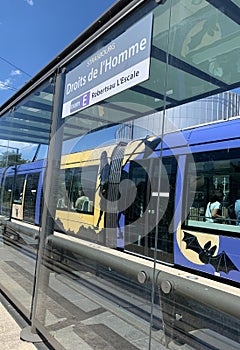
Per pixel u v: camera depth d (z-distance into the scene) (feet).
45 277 10.41
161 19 7.47
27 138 14.21
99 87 8.73
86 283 11.34
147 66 7.72
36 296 9.84
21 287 11.50
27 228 13.92
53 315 9.40
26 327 9.48
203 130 12.84
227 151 12.06
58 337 8.46
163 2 7.00
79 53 9.37
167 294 8.75
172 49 8.14
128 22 7.83
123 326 8.89
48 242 11.01
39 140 12.77
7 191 17.76
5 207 18.17
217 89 10.85
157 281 9.23
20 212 15.42
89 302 10.21
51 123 11.18
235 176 11.76
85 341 8.29
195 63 9.18
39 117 12.55
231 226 11.55
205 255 11.69
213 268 11.26
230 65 9.43
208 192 12.50
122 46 8.02
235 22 7.59
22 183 15.33
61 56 10.23
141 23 7.54
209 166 12.57
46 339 8.51
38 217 12.23
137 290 9.75
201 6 7.04
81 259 12.09
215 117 12.10
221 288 8.70
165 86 9.76
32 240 12.65
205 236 11.98
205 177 12.64
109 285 10.97
